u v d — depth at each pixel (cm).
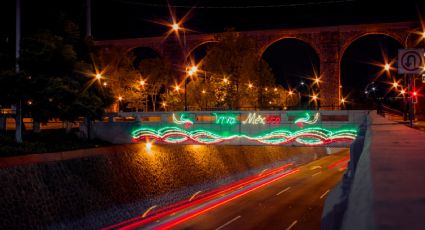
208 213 3200
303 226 2639
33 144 3030
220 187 4488
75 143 3369
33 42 3288
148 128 3600
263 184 4628
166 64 7062
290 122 3069
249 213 3117
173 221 2997
